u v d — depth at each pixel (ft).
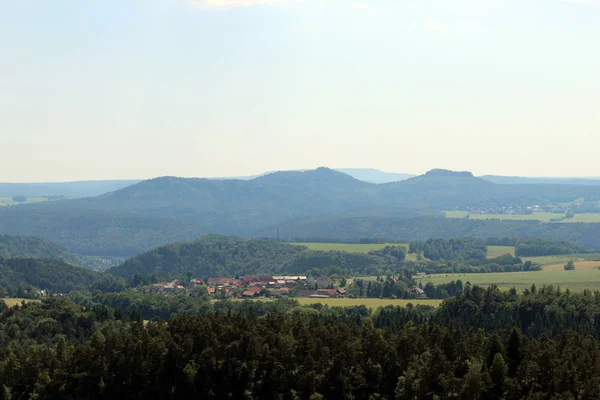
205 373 537.24
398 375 529.86
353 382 525.75
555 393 459.73
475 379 466.70
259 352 541.34
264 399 524.93
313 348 545.85
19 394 547.90
